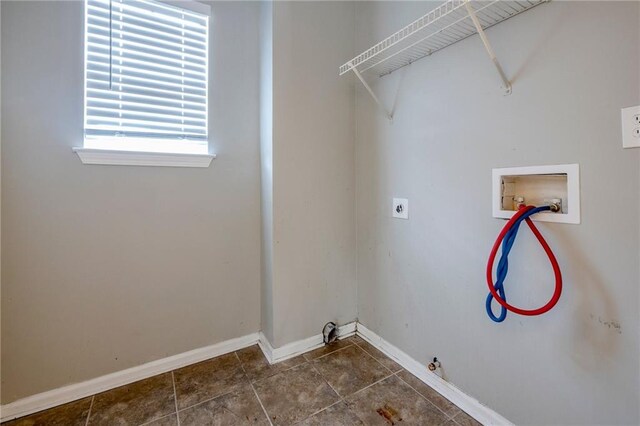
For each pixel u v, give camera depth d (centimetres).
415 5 151
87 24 144
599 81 92
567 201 101
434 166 148
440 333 149
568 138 100
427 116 151
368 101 191
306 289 187
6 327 133
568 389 103
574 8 97
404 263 169
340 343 197
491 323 126
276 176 172
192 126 171
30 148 134
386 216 180
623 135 88
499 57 119
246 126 186
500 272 114
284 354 180
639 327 88
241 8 183
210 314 180
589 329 98
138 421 132
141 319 161
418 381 158
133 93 155
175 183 167
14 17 129
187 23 168
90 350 149
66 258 143
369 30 186
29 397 137
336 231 197
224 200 182
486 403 129
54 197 139
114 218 152
